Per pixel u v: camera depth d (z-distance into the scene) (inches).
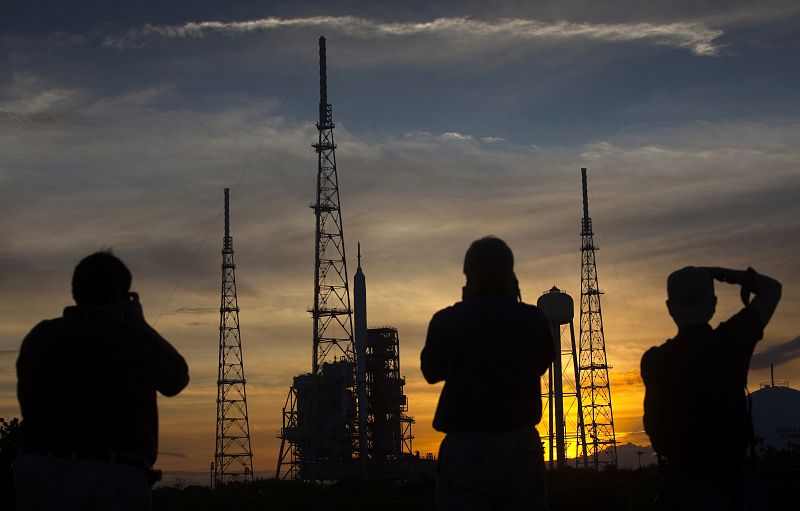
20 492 273.3
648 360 296.4
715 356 285.4
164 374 284.4
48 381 273.1
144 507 280.2
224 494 1198.3
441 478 289.9
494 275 299.3
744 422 285.0
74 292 288.5
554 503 917.2
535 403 290.0
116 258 294.8
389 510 1010.1
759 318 292.4
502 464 282.2
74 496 267.4
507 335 286.2
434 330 292.7
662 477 299.7
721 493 282.4
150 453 282.4
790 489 702.5
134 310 301.9
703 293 295.4
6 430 711.7
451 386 288.0
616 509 884.6
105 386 273.4
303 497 1132.5
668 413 286.0
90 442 271.0
